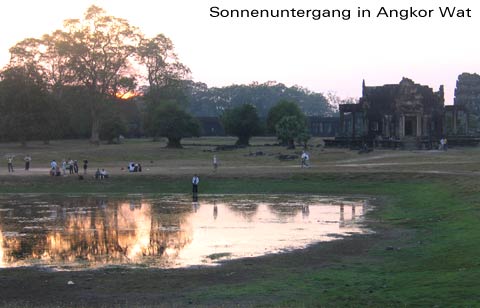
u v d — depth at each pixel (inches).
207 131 7386.8
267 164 3408.0
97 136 5044.3
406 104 4653.1
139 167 2945.4
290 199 2222.0
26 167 3117.6
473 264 1006.4
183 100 5723.4
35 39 5251.0
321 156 3708.2
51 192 2474.2
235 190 2469.2
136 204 2096.5
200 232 1499.8
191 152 4234.7
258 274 1050.7
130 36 5128.0
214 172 2768.2
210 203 2117.4
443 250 1165.1
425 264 1063.6
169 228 1566.2
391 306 794.2
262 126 5059.1
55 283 999.6
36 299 907.4
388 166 2869.1
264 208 1966.0
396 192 2315.5
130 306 859.4
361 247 1279.5
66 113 4894.2
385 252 1216.2
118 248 1301.7
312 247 1289.4
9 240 1400.1
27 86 4557.1
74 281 1010.7
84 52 4894.2
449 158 3238.2
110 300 896.3
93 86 4950.8
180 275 1048.8
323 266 1105.4
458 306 761.0
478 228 1359.5
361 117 5452.8
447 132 5068.9
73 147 4655.5
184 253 1242.0
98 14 5000.0
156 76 5531.5
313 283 969.5
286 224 1617.9
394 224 1588.3
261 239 1393.9
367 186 2434.8
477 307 749.3
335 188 2438.5
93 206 2044.8
